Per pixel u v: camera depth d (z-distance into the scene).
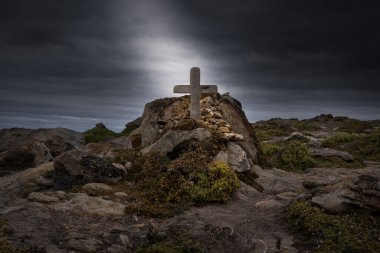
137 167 17.14
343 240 10.10
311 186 17.41
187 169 15.50
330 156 24.84
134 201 13.69
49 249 9.41
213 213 12.74
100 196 13.97
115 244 10.19
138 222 11.81
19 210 12.13
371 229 10.77
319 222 11.07
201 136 17.97
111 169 16.05
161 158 17.52
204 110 20.78
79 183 15.16
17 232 10.29
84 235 10.44
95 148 23.88
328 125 59.12
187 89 20.23
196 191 14.01
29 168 19.77
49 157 22.42
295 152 23.70
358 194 11.90
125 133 32.72
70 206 12.48
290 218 11.87
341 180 14.12
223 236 10.83
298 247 10.23
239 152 18.02
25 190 14.94
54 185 14.97
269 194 16.38
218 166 15.57
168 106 22.36
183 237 10.58
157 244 10.11
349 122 59.69
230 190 14.62
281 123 59.06
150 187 14.84
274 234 11.12
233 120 20.98
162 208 12.83
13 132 27.16
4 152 23.03
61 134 26.62
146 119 23.83
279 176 19.47
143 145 21.23
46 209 12.30
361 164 23.92
